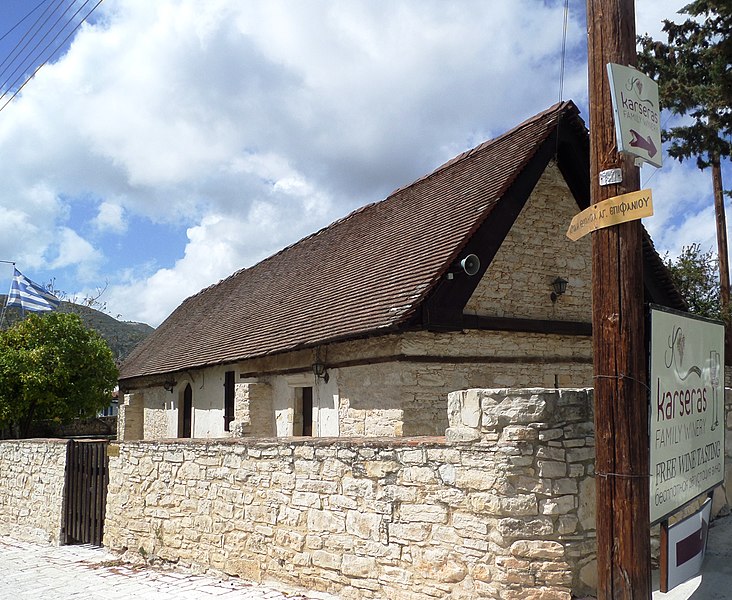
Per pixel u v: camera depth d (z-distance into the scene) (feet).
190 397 62.39
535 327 38.60
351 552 22.26
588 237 42.63
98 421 89.56
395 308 33.83
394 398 34.19
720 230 66.08
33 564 33.37
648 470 15.20
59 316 65.87
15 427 65.00
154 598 24.75
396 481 20.97
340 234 59.36
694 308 75.00
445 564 19.33
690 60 54.54
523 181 37.83
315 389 41.14
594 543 18.31
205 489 29.58
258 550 26.30
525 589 17.66
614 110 15.23
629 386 15.05
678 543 17.28
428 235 39.75
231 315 64.75
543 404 18.12
